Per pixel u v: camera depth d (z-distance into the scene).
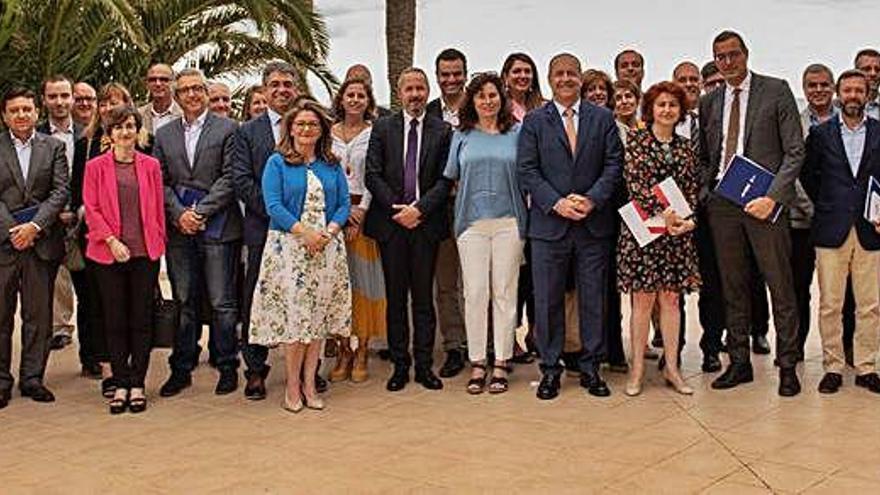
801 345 6.61
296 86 5.99
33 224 5.78
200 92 6.00
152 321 5.81
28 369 6.02
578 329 6.13
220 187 5.96
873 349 5.83
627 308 8.61
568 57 5.79
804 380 6.10
